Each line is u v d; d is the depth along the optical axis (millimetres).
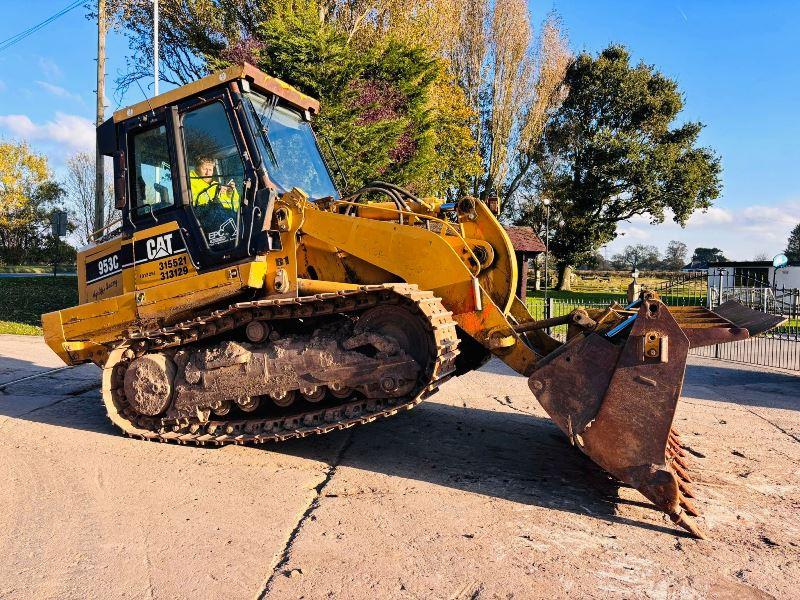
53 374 8750
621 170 39094
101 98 18828
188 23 21031
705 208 41812
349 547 3326
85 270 6242
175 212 5395
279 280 5055
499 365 10523
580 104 41594
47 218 44719
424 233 4836
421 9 22969
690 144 41625
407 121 15789
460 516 3803
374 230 4945
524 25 33406
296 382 4762
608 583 3020
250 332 5031
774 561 3311
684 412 7148
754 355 12672
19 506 3871
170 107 5410
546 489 4359
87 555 3217
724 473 4852
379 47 17781
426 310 4320
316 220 5055
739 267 29484
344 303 4773
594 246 43406
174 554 3232
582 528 3695
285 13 16047
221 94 5191
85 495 4059
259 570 3068
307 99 6020
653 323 3875
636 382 3902
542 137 40469
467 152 28797
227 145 5207
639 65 42125
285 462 4832
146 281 5559
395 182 16797
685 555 3365
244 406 5035
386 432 5824
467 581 2988
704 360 12219
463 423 6254
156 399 5266
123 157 5617
